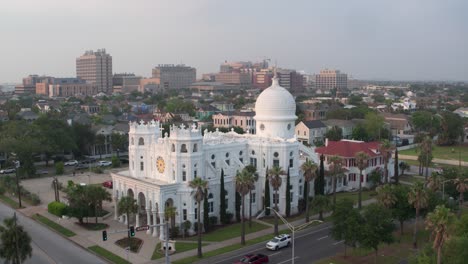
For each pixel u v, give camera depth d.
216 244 98.94
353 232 83.50
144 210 114.69
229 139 128.62
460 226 78.06
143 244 99.38
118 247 97.00
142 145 118.38
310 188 130.12
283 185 120.81
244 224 105.50
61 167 168.62
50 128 182.38
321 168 126.50
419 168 166.50
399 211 98.25
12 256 77.94
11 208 128.88
